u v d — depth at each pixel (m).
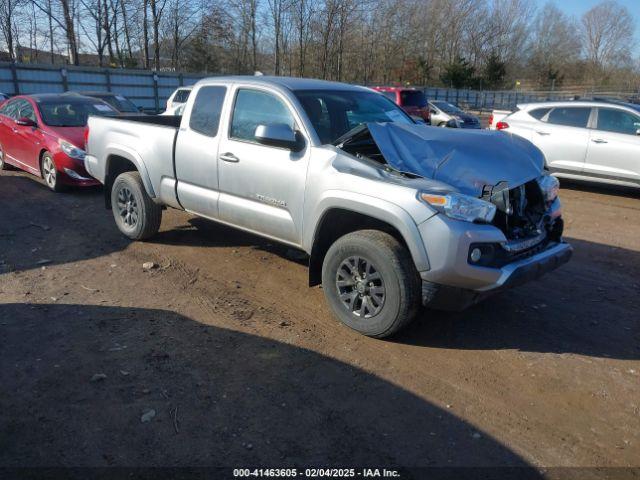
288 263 5.91
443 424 3.25
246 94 5.07
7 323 4.36
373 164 4.18
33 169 9.57
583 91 49.94
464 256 3.68
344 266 4.29
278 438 3.08
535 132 10.60
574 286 5.50
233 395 3.46
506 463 2.94
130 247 6.34
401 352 4.06
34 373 3.65
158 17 37.66
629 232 7.68
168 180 5.81
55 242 6.49
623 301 5.15
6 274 5.43
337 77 42.75
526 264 3.99
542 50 74.19
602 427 3.27
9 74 23.97
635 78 65.62
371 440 3.09
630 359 4.07
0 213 7.71
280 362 3.86
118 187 6.46
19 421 3.17
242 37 43.16
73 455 2.90
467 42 67.44
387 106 5.47
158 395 3.44
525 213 4.43
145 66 38.34
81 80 26.14
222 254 6.15
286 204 4.63
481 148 4.28
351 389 3.56
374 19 47.38
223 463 2.88
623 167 9.70
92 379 3.58
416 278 3.92
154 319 4.48
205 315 4.59
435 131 4.46
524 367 3.91
